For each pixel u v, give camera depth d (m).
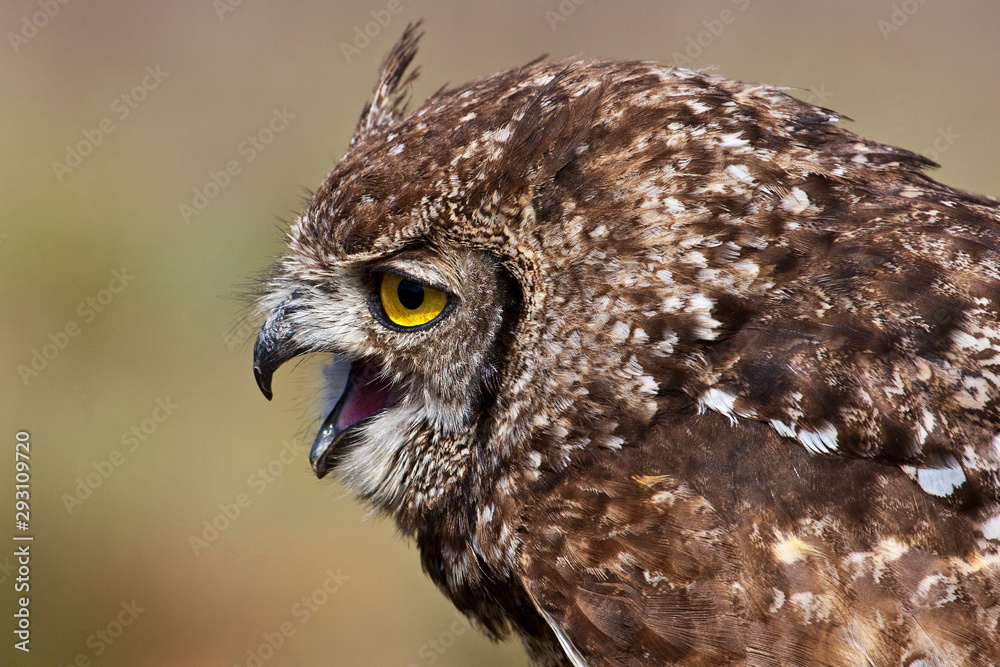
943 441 6.77
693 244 7.34
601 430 7.51
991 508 6.69
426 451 8.41
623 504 7.36
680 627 7.05
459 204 7.63
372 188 7.96
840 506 6.90
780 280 7.32
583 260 7.40
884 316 7.08
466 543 8.41
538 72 8.34
